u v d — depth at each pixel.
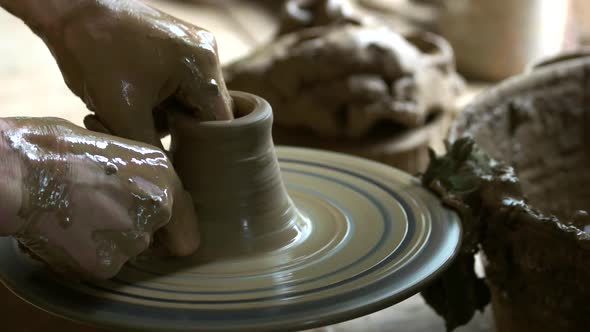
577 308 0.87
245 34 2.81
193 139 0.89
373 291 0.83
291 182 1.03
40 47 2.69
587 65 1.23
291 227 0.92
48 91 2.22
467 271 0.97
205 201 0.90
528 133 1.19
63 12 0.87
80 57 0.87
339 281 0.85
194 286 0.85
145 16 0.88
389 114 1.57
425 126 1.65
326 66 1.58
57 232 0.82
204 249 0.89
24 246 0.88
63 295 0.83
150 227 0.84
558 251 0.86
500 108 1.16
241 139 0.89
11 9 0.89
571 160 1.22
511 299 0.94
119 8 0.87
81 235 0.82
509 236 0.91
